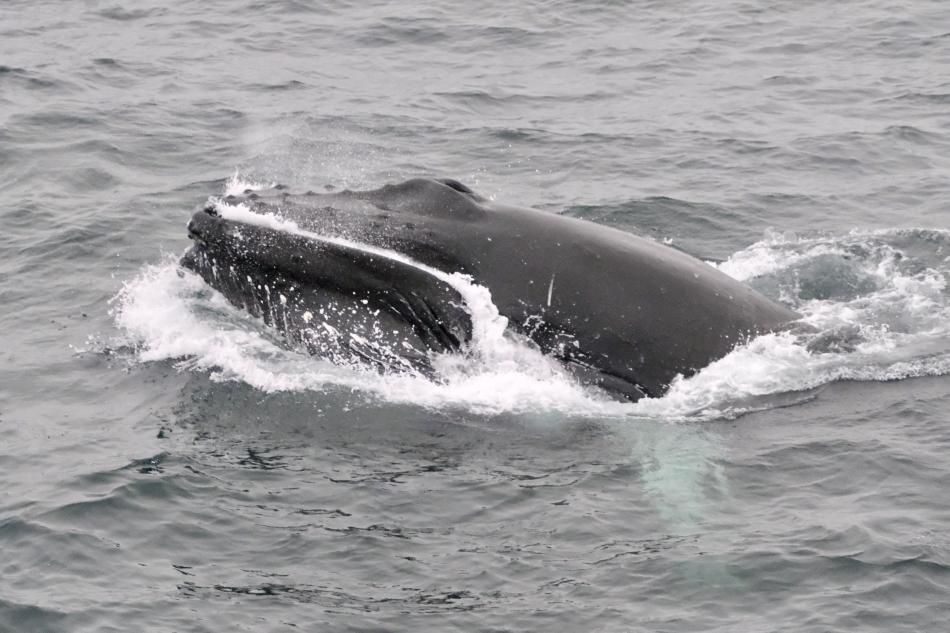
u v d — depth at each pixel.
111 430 79.12
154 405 81.81
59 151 129.12
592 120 143.12
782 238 110.44
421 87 154.62
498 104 149.00
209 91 151.00
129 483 72.75
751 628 60.88
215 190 121.00
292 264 83.00
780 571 64.56
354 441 77.44
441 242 82.25
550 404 80.38
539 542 67.69
